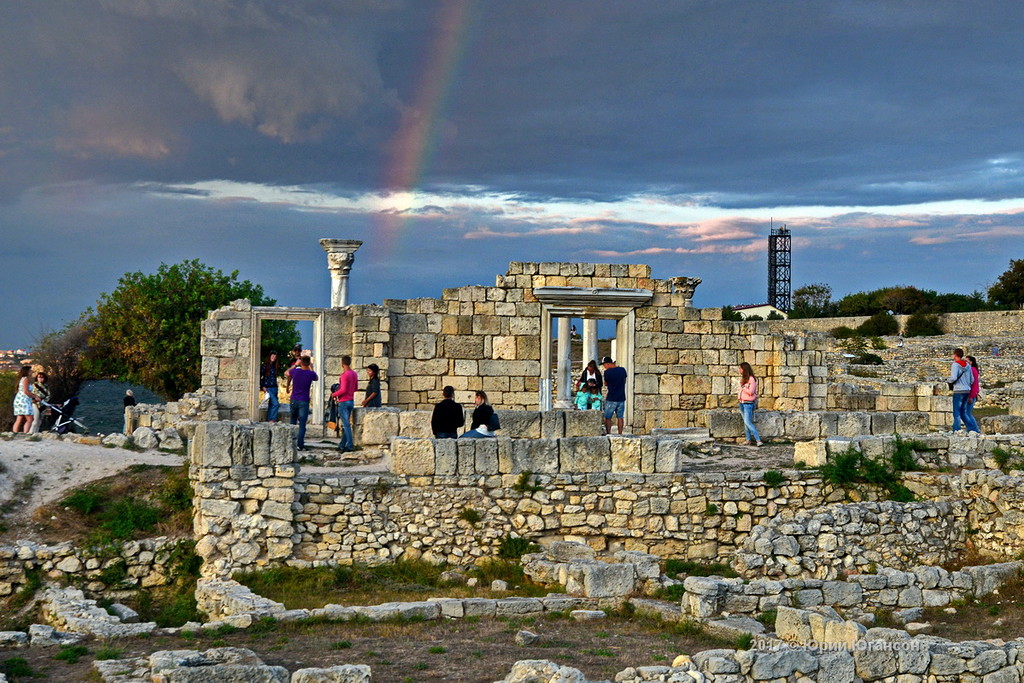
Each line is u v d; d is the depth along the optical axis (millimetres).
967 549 21219
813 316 118125
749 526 21203
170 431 25172
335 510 19828
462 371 34312
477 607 16281
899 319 90188
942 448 22969
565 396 35219
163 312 45688
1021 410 33031
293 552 19469
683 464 24156
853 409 36719
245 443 19547
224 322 32219
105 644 14359
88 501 20438
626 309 35375
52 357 45719
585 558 19062
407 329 33969
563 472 20797
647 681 12336
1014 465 22047
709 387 36000
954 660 13727
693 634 15297
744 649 14172
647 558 18656
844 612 16641
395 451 20281
